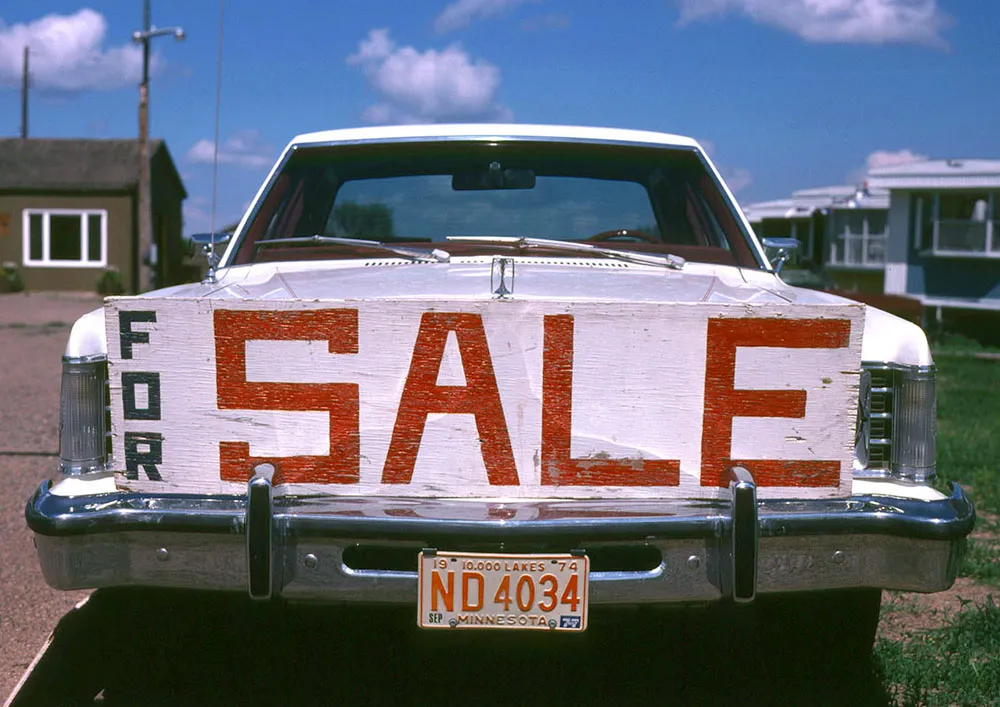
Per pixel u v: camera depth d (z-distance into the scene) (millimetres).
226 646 3699
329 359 2613
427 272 3406
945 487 2834
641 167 4238
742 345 2613
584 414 2619
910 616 4117
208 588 2656
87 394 2779
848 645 3396
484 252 3855
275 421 2629
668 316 2602
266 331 2609
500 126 4281
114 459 2672
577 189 4230
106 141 34156
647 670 3537
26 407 9234
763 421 2627
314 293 3018
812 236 32656
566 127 4336
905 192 26641
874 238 30094
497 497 2635
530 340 2604
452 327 2600
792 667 3479
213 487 2648
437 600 2572
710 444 2627
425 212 4234
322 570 2586
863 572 2660
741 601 2566
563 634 3852
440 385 2609
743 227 4105
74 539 2625
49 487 2770
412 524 2523
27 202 32469
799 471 2639
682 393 2619
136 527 2602
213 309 2609
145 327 2625
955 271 26016
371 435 2623
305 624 3910
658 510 2605
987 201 25578
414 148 4234
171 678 3422
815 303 2656
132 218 32656
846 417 2627
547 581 2564
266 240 3977
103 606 3596
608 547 2582
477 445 2619
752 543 2529
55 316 22156
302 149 4262
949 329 24969
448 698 3305
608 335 2605
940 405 10969
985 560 4750
